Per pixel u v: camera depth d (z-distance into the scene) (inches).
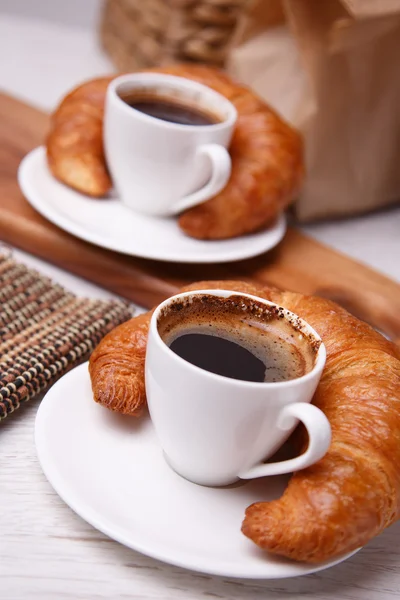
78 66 34.0
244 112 24.9
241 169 24.0
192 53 29.9
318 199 27.1
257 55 27.4
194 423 17.6
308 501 17.4
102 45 35.9
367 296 23.9
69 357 20.4
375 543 19.1
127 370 18.9
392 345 19.8
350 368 19.0
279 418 17.6
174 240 23.6
